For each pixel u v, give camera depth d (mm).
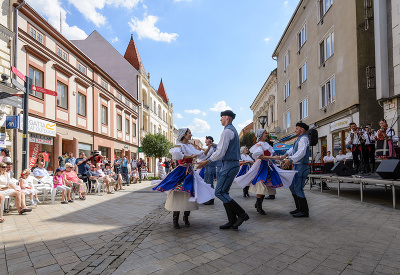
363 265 2889
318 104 17828
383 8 11688
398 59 10961
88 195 10258
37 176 8797
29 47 12625
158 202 8133
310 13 19062
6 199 6633
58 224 5199
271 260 3084
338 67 14992
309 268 2852
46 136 14328
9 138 11242
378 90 11828
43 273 2875
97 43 32500
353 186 11828
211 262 3061
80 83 18031
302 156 5211
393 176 5980
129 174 16625
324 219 5078
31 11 12836
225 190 4465
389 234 3992
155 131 41469
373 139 9148
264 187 5504
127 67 32312
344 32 14305
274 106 30031
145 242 3859
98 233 4465
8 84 11328
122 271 2857
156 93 41500
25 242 4008
